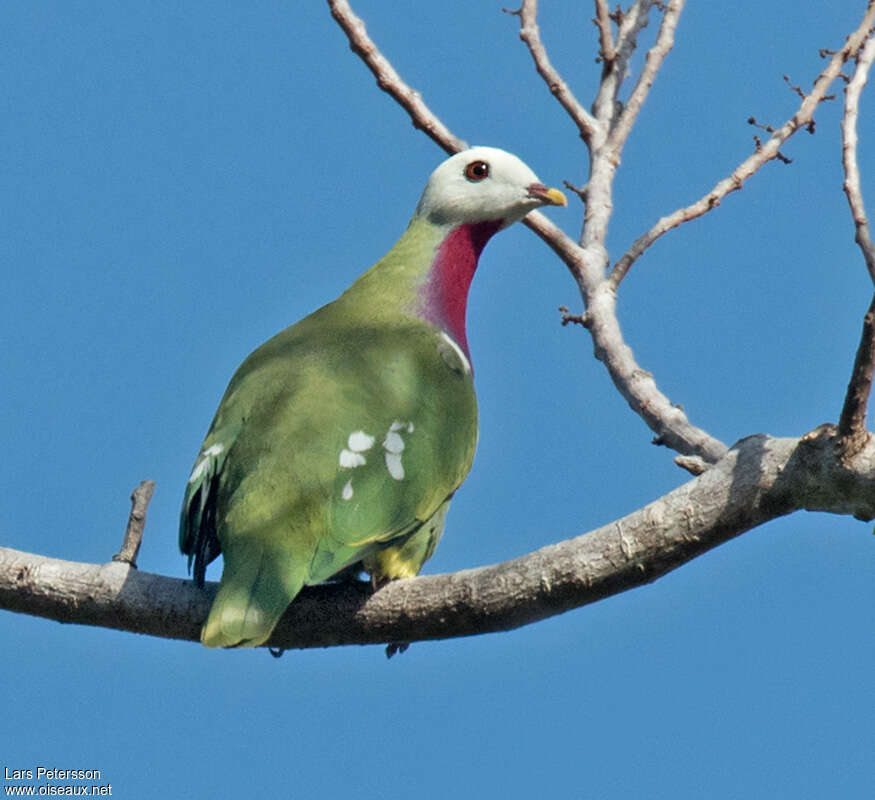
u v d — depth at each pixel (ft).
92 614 31.83
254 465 34.06
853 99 32.68
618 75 44.01
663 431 36.88
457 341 41.88
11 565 31.68
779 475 26.45
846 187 31.73
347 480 34.06
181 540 35.06
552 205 43.04
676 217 39.65
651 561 27.53
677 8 42.86
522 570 28.81
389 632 31.12
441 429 36.91
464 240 43.42
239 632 30.68
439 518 36.94
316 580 32.24
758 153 39.88
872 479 25.66
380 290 41.96
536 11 43.75
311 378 36.19
